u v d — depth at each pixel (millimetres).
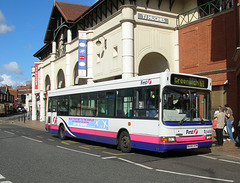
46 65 36344
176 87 8820
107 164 7812
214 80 15938
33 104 43812
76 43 25625
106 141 11078
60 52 31328
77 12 29312
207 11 17938
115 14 18625
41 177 6285
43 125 29172
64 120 14898
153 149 8609
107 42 19781
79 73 21750
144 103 9188
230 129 13031
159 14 18625
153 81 8906
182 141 8594
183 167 7418
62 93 15445
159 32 18531
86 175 6457
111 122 10812
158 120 8516
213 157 9156
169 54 18859
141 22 17703
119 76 19578
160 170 7012
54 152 10211
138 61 17531
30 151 10445
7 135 17734
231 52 15102
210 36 16422
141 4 18109
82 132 12992
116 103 10641
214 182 5848
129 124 9797
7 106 88688
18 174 6598
